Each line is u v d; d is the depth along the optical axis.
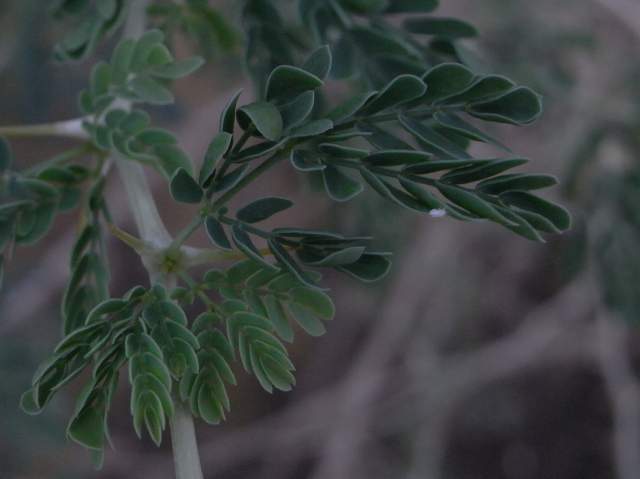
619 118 3.88
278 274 1.54
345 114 1.48
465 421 7.83
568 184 3.88
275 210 1.48
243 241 1.46
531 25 4.23
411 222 4.71
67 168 1.95
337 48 2.09
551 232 1.51
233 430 7.89
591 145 3.87
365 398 6.32
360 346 7.78
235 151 1.44
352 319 7.58
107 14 2.05
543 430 8.00
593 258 3.86
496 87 1.55
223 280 1.55
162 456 7.74
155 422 1.40
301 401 7.90
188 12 2.46
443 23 2.13
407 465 6.82
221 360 1.50
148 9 2.42
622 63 4.49
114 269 7.29
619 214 3.80
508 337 6.91
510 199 1.52
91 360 1.47
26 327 5.23
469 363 6.65
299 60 2.30
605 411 7.87
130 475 7.57
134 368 1.41
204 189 1.43
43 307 5.63
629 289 3.79
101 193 1.88
